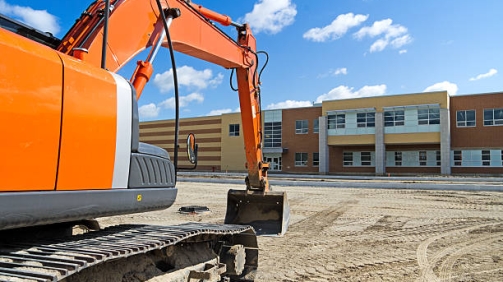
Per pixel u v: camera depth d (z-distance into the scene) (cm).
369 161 4269
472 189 2175
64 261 245
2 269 229
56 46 381
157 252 378
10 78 231
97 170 292
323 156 4338
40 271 227
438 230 1007
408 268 672
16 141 233
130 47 435
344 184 2459
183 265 391
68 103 268
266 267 670
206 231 406
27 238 321
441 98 3806
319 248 804
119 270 322
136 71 427
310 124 4550
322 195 1903
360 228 1031
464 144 3806
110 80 310
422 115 3903
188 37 593
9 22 342
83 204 279
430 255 759
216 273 416
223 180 2894
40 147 247
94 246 292
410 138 3938
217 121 5153
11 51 233
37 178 246
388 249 804
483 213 1297
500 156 3666
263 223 903
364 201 1645
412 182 2725
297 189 2256
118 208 313
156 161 371
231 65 770
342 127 4272
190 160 439
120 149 315
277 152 4634
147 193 351
